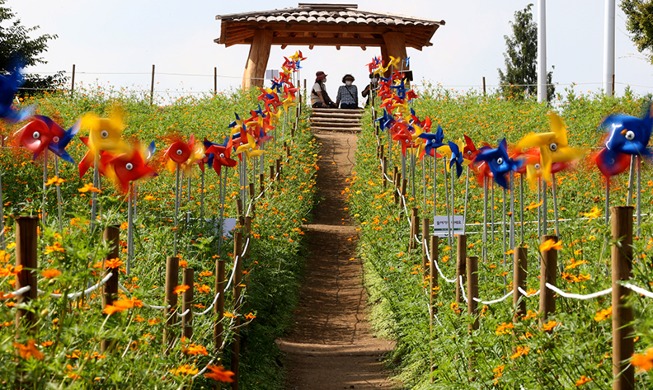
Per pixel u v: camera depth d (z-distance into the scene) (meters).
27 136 8.09
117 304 4.61
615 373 4.67
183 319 6.97
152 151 10.43
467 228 13.66
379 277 14.67
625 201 11.94
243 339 10.42
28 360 4.19
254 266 11.61
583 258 7.14
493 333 6.54
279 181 19.53
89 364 4.60
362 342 13.05
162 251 9.41
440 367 7.21
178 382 5.49
